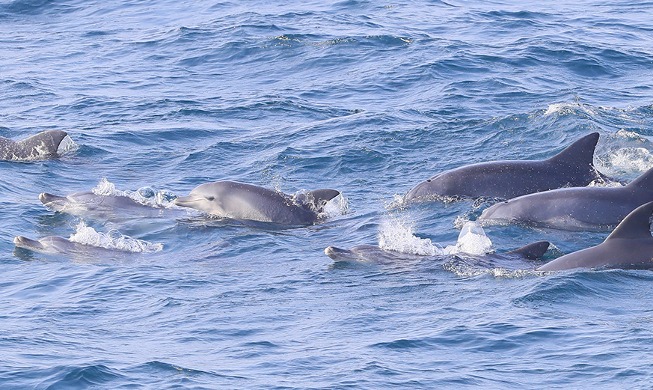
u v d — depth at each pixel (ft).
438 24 411.54
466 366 134.72
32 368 135.64
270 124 296.92
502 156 255.09
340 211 223.10
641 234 172.96
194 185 247.70
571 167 222.28
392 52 366.02
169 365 136.87
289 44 380.17
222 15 438.40
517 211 205.05
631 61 349.20
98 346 145.48
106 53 391.45
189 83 347.36
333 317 156.46
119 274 182.39
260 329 152.25
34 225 215.31
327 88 332.80
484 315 152.87
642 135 262.88
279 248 198.70
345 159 258.16
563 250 187.93
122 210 222.89
